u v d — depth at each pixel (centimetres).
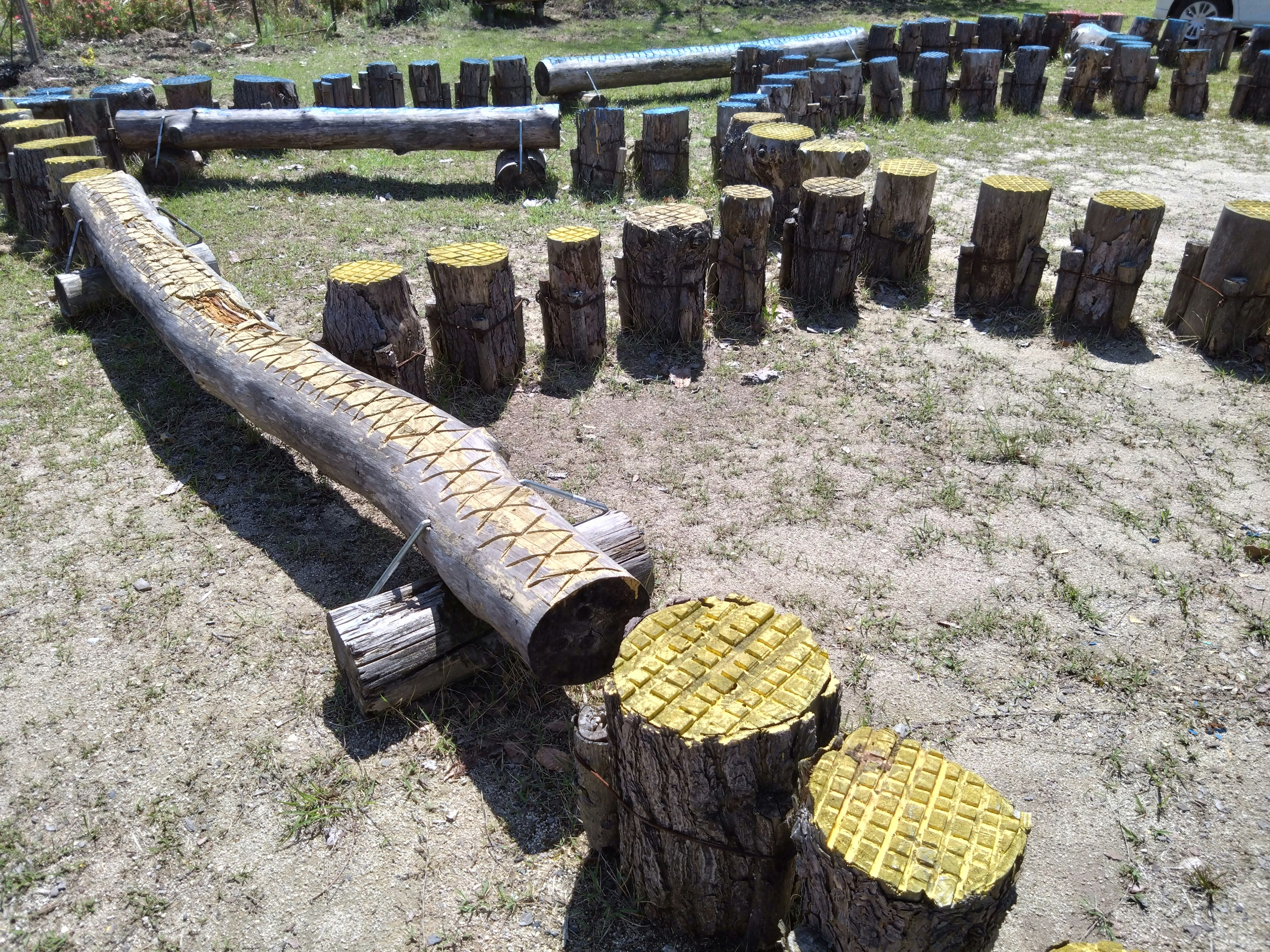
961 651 408
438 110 970
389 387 459
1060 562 459
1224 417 578
